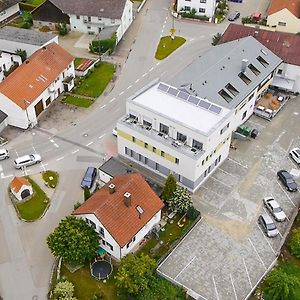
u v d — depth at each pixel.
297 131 84.12
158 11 121.69
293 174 75.38
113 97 90.94
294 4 112.88
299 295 58.12
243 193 72.00
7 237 64.94
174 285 59.25
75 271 60.69
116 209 59.81
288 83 91.56
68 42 108.00
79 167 75.56
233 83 79.88
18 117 81.62
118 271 58.50
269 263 62.69
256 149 80.06
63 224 60.84
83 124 84.12
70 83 91.25
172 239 64.88
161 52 105.12
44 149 78.75
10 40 95.81
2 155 76.19
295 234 64.56
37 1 123.69
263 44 92.75
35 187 71.75
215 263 62.47
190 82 77.00
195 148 69.56
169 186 66.25
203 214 68.56
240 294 59.12
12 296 58.38
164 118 70.19
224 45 87.94
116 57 103.06
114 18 107.19
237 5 125.81
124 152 76.75
